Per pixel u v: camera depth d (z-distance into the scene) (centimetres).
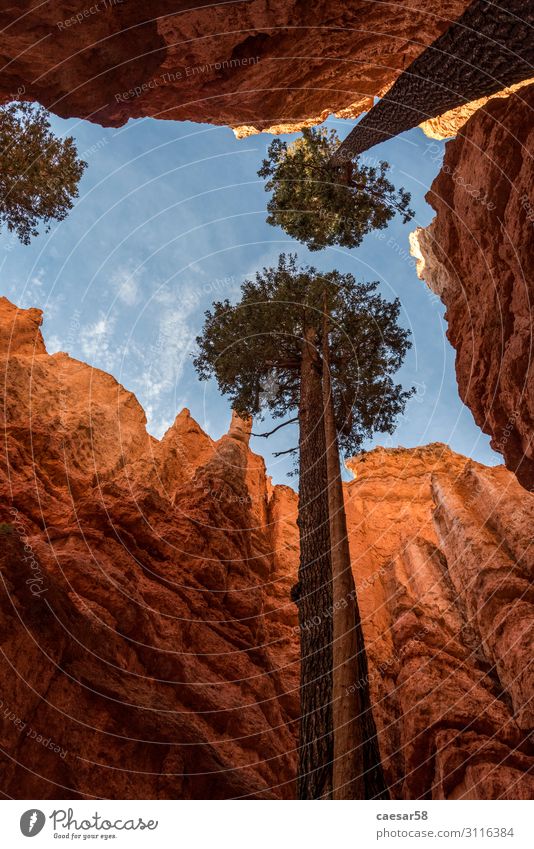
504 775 1186
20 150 1320
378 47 1370
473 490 2192
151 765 1141
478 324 1290
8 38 1083
